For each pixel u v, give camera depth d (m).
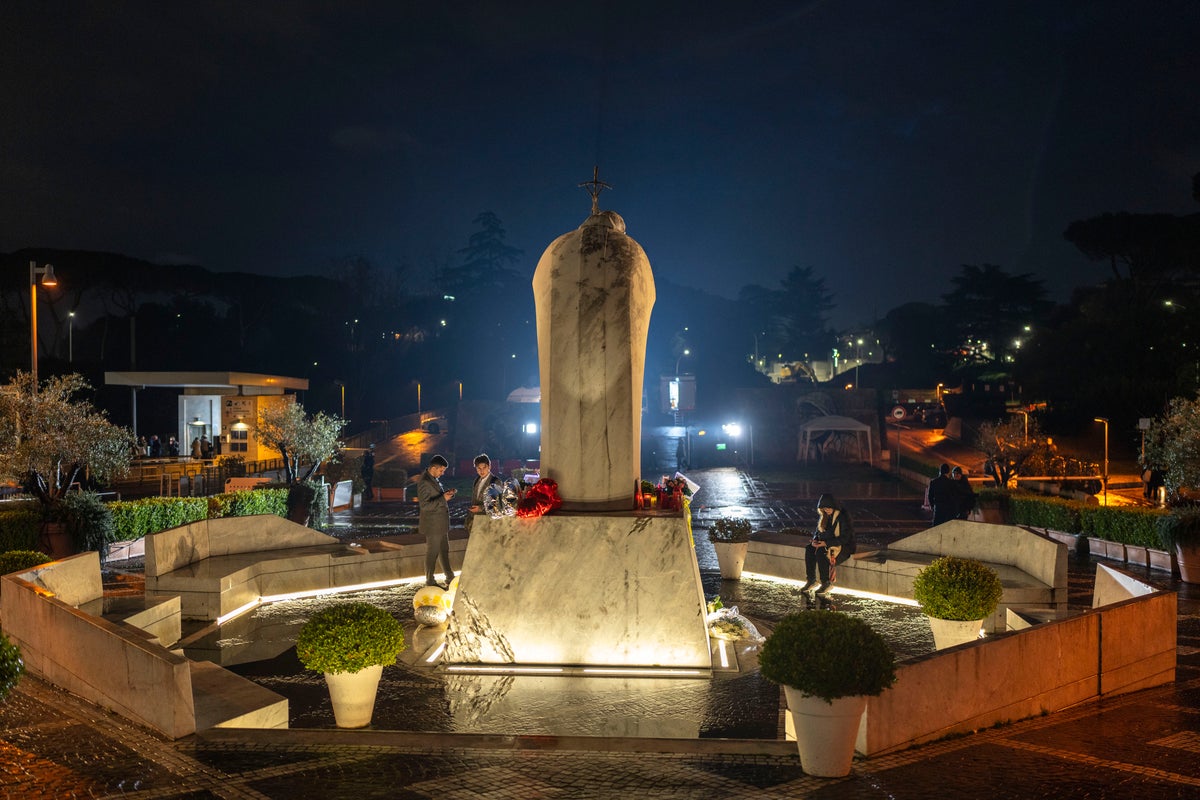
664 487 10.91
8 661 6.50
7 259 74.38
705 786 6.13
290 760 6.65
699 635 9.67
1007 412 70.62
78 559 11.44
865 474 50.81
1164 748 7.03
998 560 13.97
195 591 12.46
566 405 10.38
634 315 10.53
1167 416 20.23
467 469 47.16
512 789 6.07
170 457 42.72
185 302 87.75
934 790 6.08
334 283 91.44
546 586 9.90
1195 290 80.69
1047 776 6.37
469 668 9.77
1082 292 87.50
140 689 7.53
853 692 6.21
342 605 8.09
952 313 113.81
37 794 6.06
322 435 29.78
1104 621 8.71
